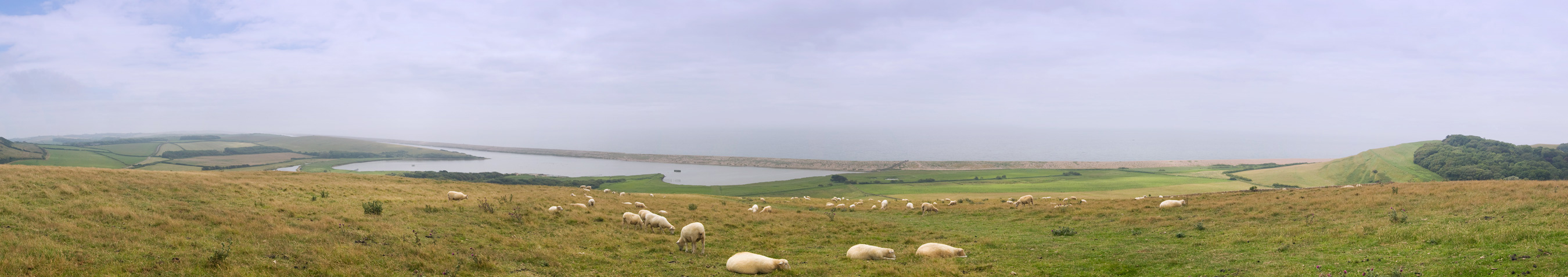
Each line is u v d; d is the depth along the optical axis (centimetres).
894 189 13362
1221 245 1884
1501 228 1567
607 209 3466
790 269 1609
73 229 1580
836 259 1827
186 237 1631
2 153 15550
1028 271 1572
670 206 4166
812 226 2959
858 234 2647
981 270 1591
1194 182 14325
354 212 2466
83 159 18475
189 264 1317
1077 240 2259
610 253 1889
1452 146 15538
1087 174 18288
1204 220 2575
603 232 2403
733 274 1582
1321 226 2083
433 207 2728
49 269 1164
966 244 2198
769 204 5309
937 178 17388
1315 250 1634
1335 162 17762
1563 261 1177
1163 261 1622
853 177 18188
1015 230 2784
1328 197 3031
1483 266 1227
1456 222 1847
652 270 1625
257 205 2545
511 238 2075
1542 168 12394
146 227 1752
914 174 19838
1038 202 5028
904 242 2317
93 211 1880
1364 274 1253
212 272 1275
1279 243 1820
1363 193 3084
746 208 4406
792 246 2214
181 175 3294
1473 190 2744
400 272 1404
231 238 1661
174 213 2016
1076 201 4600
